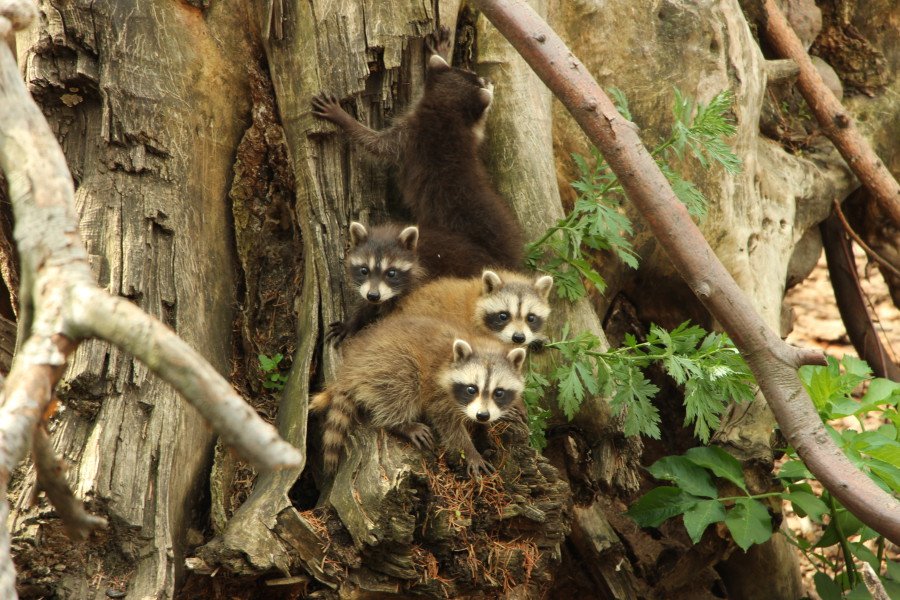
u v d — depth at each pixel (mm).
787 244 12938
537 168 11188
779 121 14289
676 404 12836
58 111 9375
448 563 8477
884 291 19406
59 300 4555
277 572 7785
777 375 8602
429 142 10773
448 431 8703
